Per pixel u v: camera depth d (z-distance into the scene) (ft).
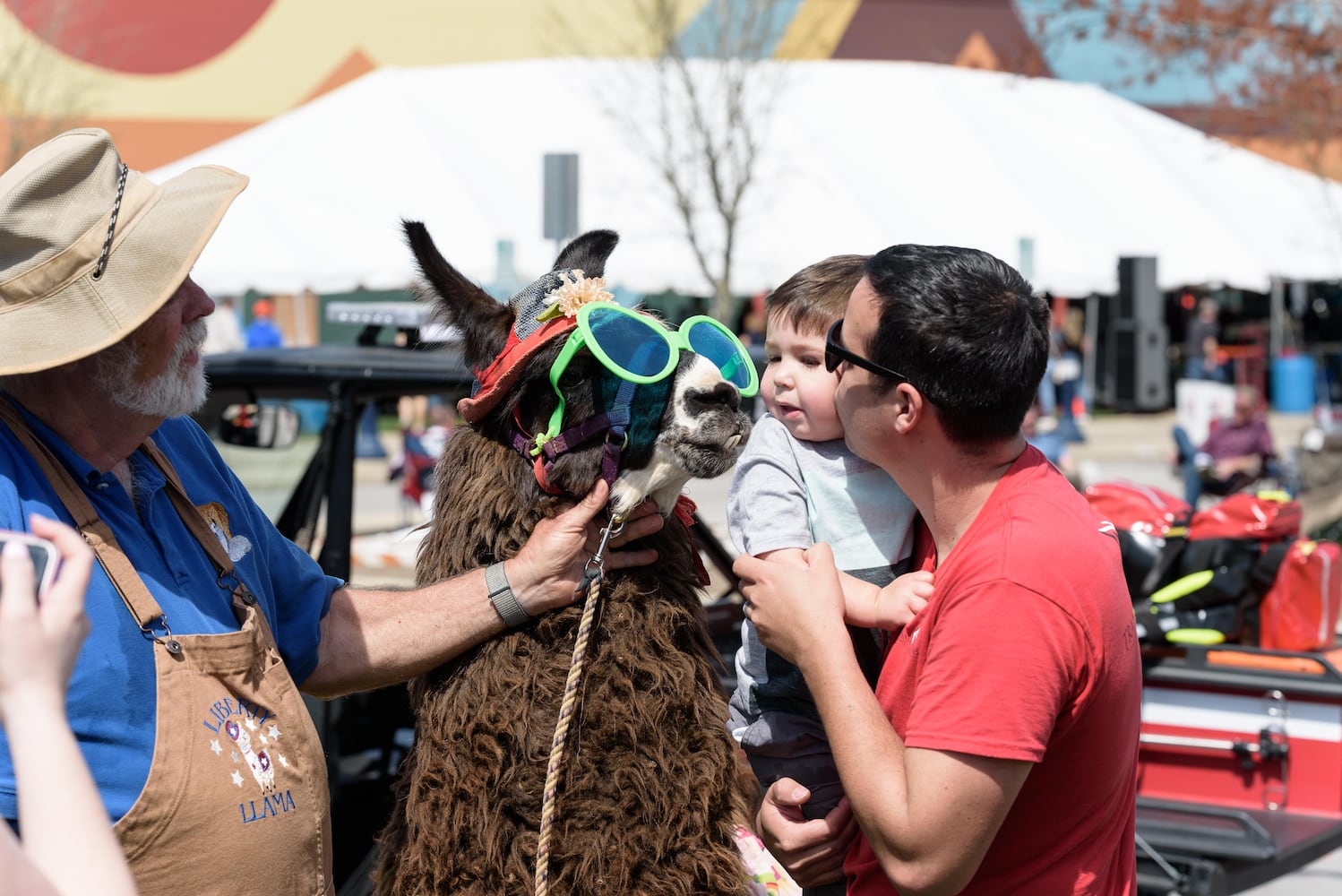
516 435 7.34
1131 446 57.31
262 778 6.02
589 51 55.67
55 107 60.54
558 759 6.57
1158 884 12.07
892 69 54.70
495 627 7.04
